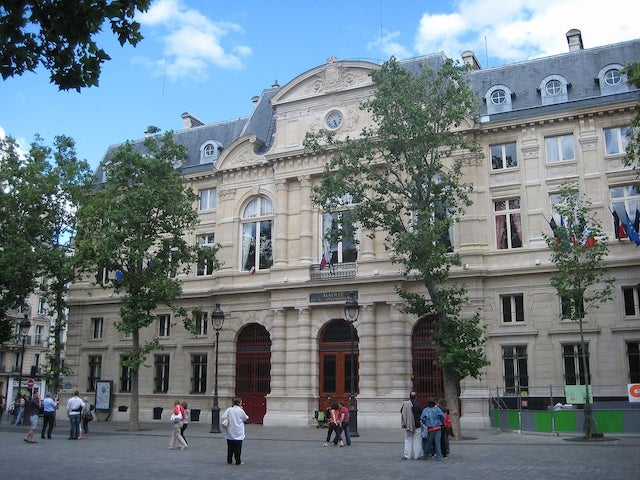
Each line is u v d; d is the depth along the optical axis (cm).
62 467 1565
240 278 3581
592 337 2798
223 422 1648
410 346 3092
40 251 3234
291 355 3303
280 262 3428
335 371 3238
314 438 2500
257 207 3656
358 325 3178
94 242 2975
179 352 3697
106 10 880
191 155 4150
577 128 3014
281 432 2828
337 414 2208
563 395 2783
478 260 3019
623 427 2314
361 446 2164
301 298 3312
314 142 2736
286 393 3266
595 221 2786
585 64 3197
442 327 2412
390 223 2538
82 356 4003
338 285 3222
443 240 3112
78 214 3109
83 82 917
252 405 3441
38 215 3388
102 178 4416
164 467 1574
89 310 4053
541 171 3034
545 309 2894
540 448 1958
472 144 2806
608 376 2745
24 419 3325
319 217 3428
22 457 1798
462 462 1630
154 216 3241
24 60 879
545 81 3152
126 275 3031
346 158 2659
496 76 3388
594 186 2934
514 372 2912
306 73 3528
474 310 2975
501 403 2847
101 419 3800
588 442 2105
